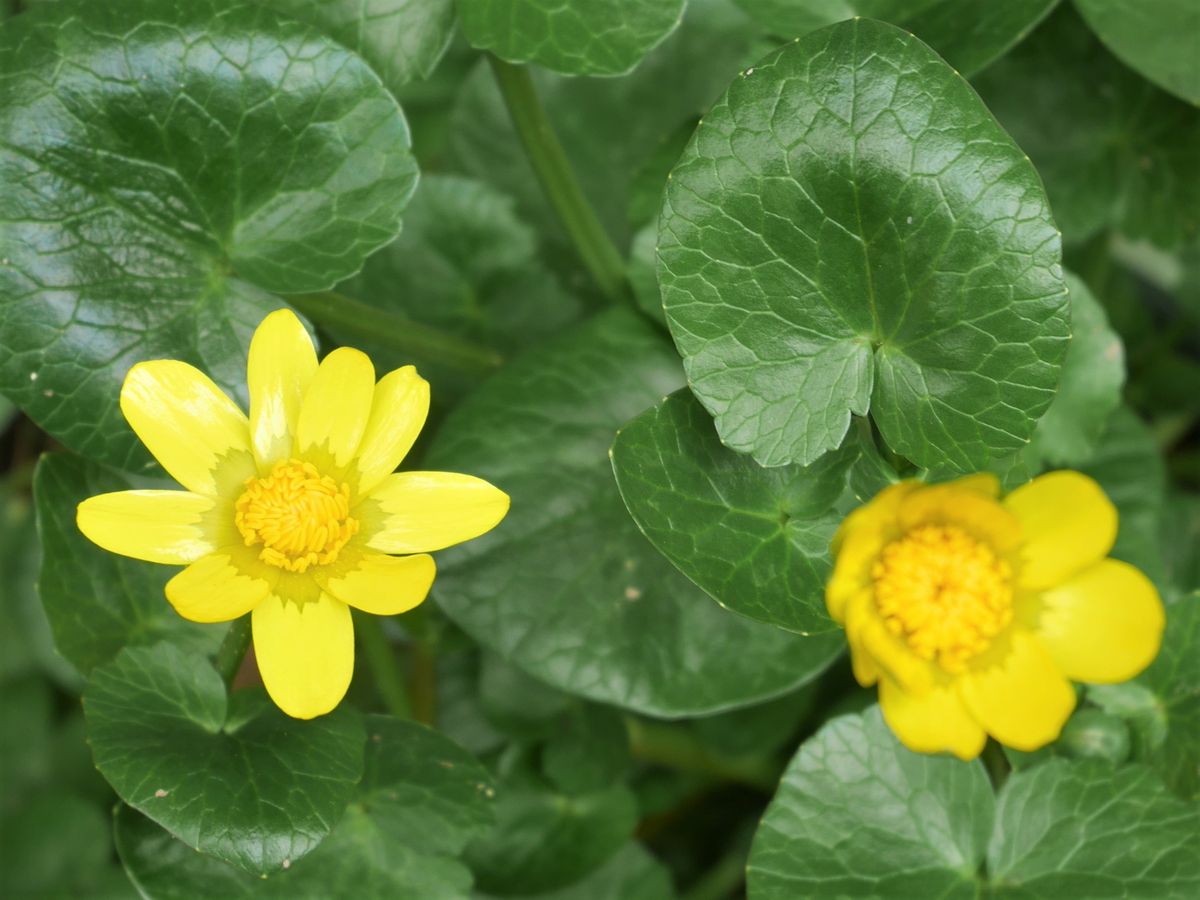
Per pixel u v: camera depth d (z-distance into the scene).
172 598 0.32
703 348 0.33
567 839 0.39
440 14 0.36
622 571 0.36
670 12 0.35
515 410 0.37
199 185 0.34
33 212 0.34
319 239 0.35
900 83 0.32
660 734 0.40
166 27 0.34
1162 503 0.41
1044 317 0.33
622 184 0.42
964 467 0.33
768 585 0.33
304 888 0.34
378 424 0.33
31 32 0.34
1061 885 0.34
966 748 0.32
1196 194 0.40
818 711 0.41
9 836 0.41
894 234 0.33
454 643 0.38
